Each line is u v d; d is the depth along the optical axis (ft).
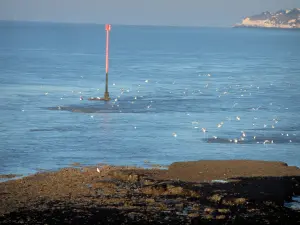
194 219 105.40
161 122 202.08
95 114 215.31
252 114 224.12
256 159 153.38
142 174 130.72
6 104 233.55
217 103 251.60
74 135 176.76
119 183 125.49
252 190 121.60
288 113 228.22
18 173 134.62
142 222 103.65
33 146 161.17
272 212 109.91
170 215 107.14
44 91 275.80
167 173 132.98
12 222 102.32
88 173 132.46
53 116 209.05
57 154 152.87
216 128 193.26
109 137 175.22
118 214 107.14
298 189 123.44
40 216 105.40
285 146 169.17
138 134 180.86
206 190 120.67
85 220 104.12
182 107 237.04
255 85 326.44
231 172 134.21
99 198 115.44
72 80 328.70
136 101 249.75
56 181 125.70
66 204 111.65
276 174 133.59
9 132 178.91
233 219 106.01
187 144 168.76
